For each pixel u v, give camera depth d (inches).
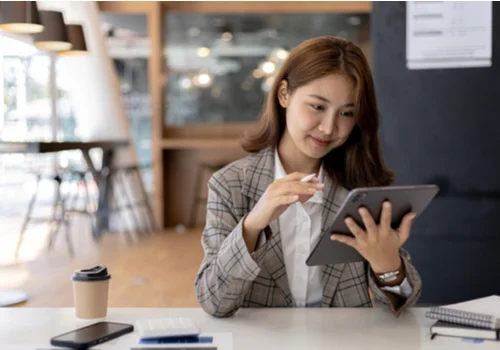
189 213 335.0
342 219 52.9
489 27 131.2
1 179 365.4
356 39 330.0
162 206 324.8
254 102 335.0
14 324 58.6
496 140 133.0
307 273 65.5
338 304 65.4
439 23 132.4
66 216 263.6
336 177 66.7
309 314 61.5
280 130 66.8
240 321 58.9
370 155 65.7
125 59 342.3
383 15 134.6
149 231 314.0
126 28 335.9
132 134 345.7
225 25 331.9
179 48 332.8
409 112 135.0
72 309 64.1
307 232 65.4
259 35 333.4
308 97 59.9
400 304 60.9
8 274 209.0
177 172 333.4
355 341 53.3
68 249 259.4
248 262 56.1
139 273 210.5
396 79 135.0
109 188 305.3
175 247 266.1
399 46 134.3
